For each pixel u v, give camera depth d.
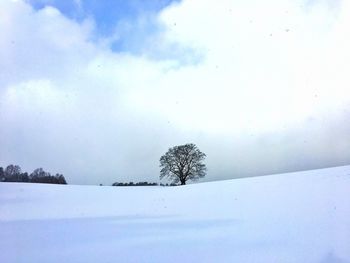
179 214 12.19
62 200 18.75
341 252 6.44
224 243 7.57
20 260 6.69
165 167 55.41
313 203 12.23
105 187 31.44
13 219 11.83
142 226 10.05
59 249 7.43
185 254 6.85
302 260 6.16
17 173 52.66
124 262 6.46
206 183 30.92
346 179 19.53
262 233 8.27
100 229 9.71
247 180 28.67
